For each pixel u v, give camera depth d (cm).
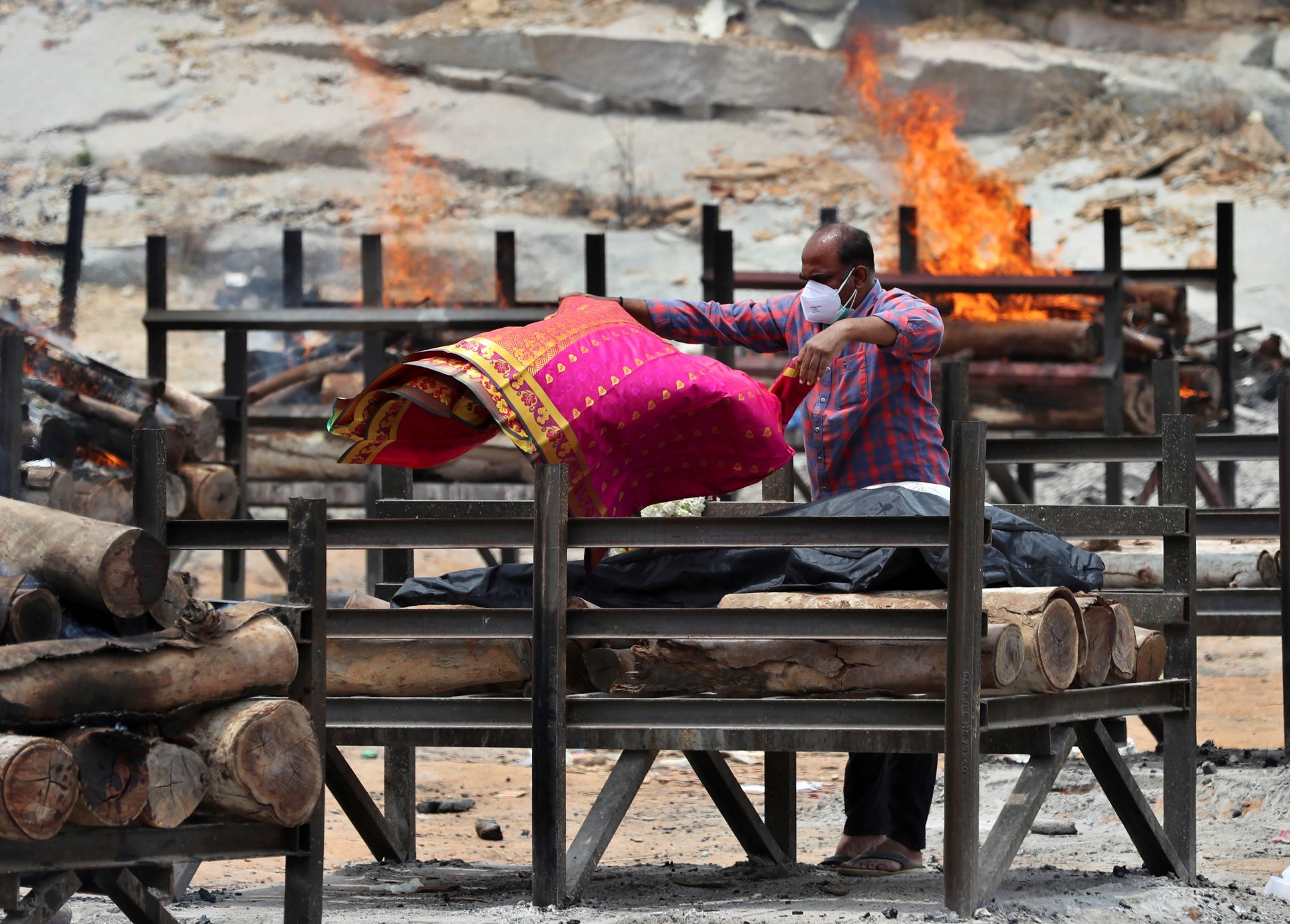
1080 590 2064
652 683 1933
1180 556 2173
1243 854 2552
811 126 12019
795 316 2238
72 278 5150
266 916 1927
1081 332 4944
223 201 11175
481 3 12838
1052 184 11144
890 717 1800
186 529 1808
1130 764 3198
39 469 3612
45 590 1495
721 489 2083
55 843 1425
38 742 1359
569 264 10438
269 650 1566
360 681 1995
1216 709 4131
